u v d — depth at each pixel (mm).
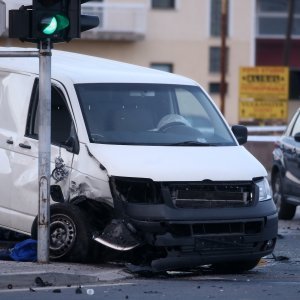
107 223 27938
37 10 27000
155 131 29312
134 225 26703
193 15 112312
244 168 27844
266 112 84688
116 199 27031
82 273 26203
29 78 30547
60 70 30266
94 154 27859
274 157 45625
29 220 29438
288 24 105500
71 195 28312
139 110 29750
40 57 27312
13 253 28562
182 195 26812
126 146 28312
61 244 27875
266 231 27609
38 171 27500
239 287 25297
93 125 28812
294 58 124438
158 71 32562
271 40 123562
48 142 27281
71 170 28312
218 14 112562
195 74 112688
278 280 27078
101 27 109875
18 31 27156
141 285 25422
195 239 26594
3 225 30312
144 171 26828
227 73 113000
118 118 29234
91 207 28078
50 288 24859
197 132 29797
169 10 111938
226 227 27047
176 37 112312
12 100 30719
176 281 26438
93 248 27562
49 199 27453
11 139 30219
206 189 27031
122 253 27766
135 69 32188
